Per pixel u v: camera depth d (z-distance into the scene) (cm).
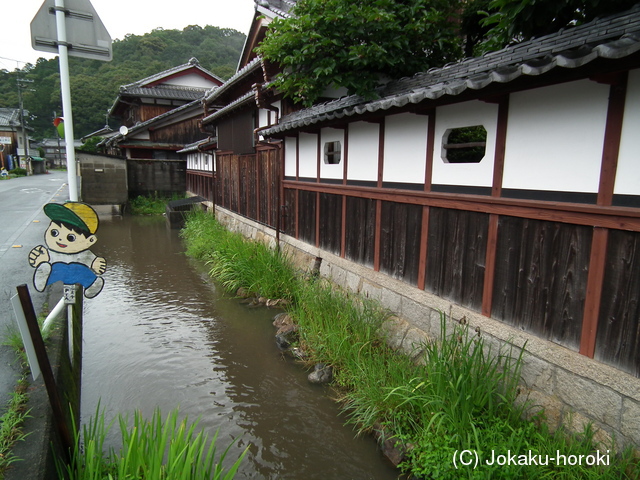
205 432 462
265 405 513
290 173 948
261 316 797
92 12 440
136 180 2462
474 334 445
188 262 1238
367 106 519
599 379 328
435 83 548
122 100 3000
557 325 363
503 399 376
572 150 341
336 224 743
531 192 380
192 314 812
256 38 1070
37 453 276
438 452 367
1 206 1655
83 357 629
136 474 293
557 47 383
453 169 471
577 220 337
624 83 300
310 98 725
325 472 406
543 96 362
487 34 539
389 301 596
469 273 456
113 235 1673
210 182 1872
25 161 4944
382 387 443
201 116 2733
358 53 622
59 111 6044
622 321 313
